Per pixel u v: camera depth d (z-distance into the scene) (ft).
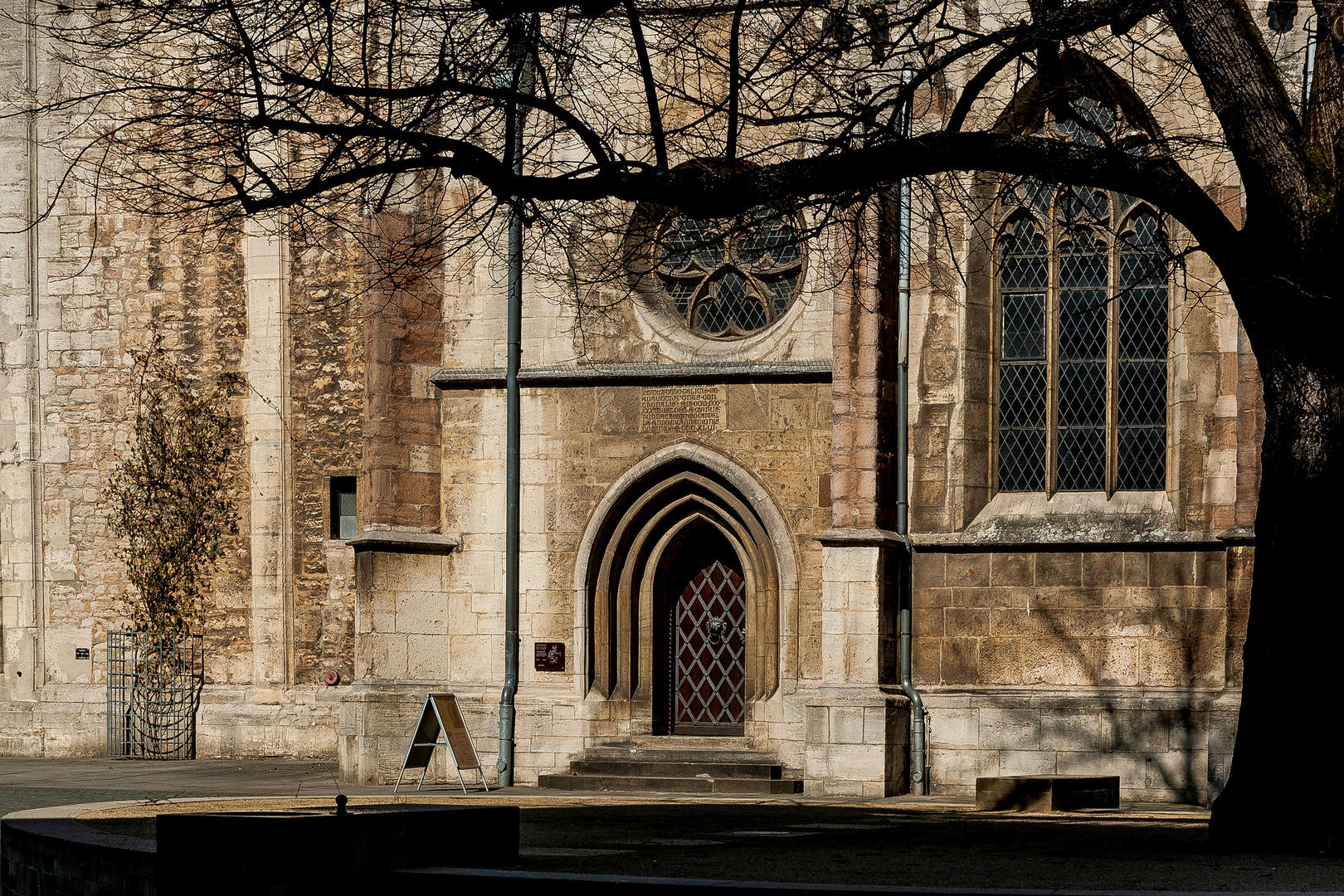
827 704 59.93
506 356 66.85
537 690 65.67
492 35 44.16
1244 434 58.34
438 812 32.09
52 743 78.28
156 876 31.35
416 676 65.77
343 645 75.36
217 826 30.25
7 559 79.77
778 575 63.77
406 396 66.80
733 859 33.40
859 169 38.29
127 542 78.38
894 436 62.59
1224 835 37.11
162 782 64.23
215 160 53.62
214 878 30.25
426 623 66.18
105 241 79.36
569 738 64.95
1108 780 55.06
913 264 63.10
